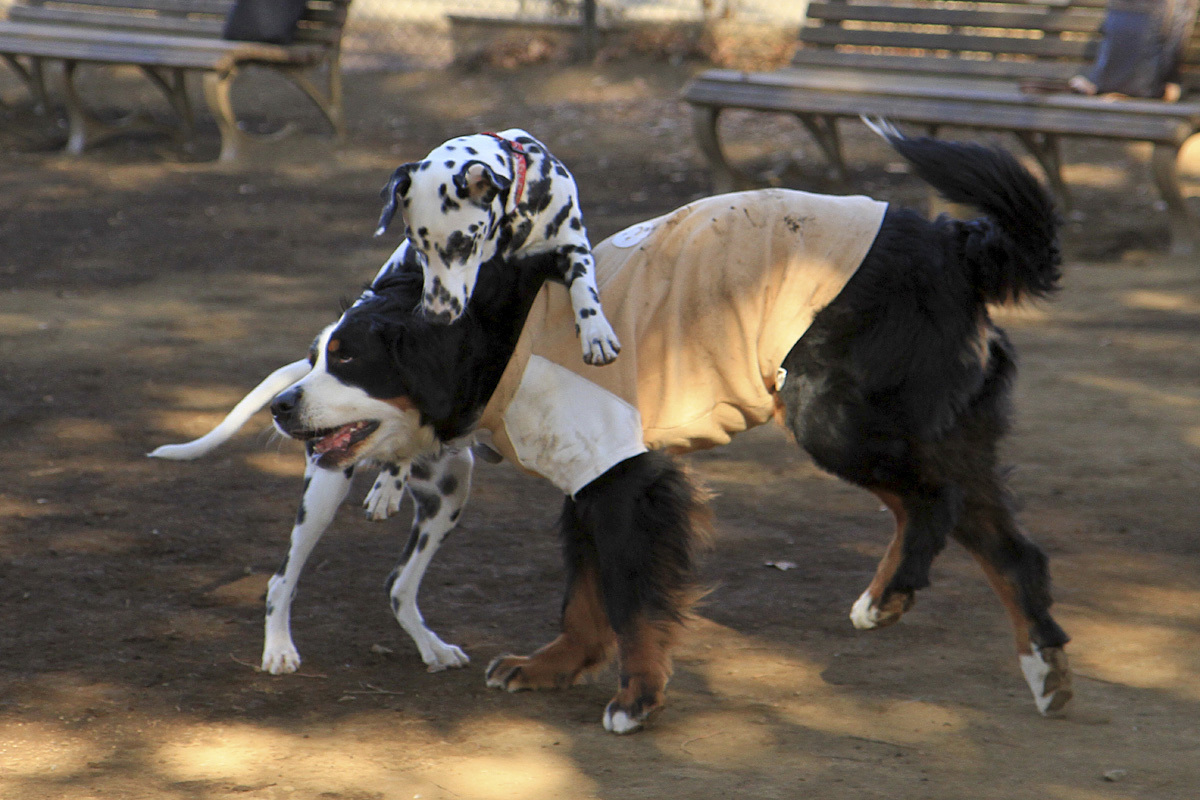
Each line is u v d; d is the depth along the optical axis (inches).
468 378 219.5
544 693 243.4
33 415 402.3
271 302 532.7
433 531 250.5
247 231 641.0
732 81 684.1
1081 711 232.1
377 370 215.0
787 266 226.1
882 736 222.5
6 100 901.8
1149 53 606.2
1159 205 669.9
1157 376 442.3
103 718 227.0
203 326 499.8
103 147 803.4
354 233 641.6
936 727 225.9
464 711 234.8
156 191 714.8
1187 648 258.4
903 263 225.5
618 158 791.7
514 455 230.1
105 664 249.0
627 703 224.1
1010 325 503.8
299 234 637.9
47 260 585.6
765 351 226.1
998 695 239.5
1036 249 226.8
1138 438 386.9
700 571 279.4
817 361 225.9
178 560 302.7
